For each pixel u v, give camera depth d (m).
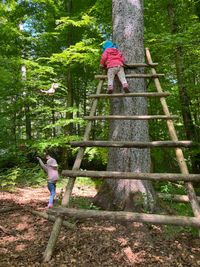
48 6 11.97
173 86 10.30
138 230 4.89
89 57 10.09
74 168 4.76
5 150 11.51
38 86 11.20
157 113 9.92
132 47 6.16
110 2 10.16
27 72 11.12
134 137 5.82
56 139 11.04
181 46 8.48
